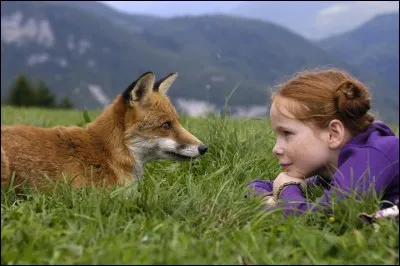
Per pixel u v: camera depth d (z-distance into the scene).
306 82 4.36
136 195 4.66
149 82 5.92
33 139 5.27
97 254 3.16
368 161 4.00
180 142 6.11
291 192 4.34
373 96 4.62
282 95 4.41
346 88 4.14
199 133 7.36
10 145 5.10
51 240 3.48
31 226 3.76
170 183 5.58
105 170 5.60
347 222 3.96
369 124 4.24
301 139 4.31
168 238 3.63
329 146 4.27
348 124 4.20
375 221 3.81
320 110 4.22
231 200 4.43
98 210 3.97
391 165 3.98
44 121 14.54
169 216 4.25
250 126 7.98
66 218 3.96
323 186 4.79
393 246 3.42
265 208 4.33
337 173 4.10
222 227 4.02
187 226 3.95
